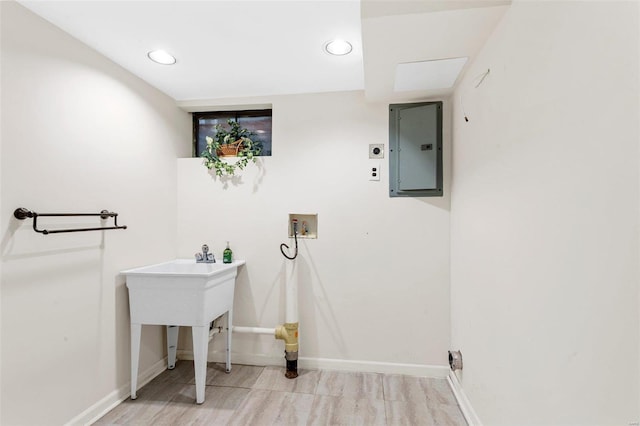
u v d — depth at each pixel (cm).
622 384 67
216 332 236
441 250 226
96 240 179
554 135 93
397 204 232
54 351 153
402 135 230
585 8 78
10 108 136
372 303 234
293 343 226
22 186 140
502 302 133
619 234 68
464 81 188
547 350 98
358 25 158
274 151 247
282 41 173
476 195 166
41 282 148
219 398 196
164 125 242
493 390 143
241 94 246
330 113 241
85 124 173
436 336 227
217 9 145
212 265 233
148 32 164
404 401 194
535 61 104
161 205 237
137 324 194
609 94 70
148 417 176
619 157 67
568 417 87
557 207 92
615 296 69
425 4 127
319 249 240
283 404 190
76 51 167
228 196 251
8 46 136
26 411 141
